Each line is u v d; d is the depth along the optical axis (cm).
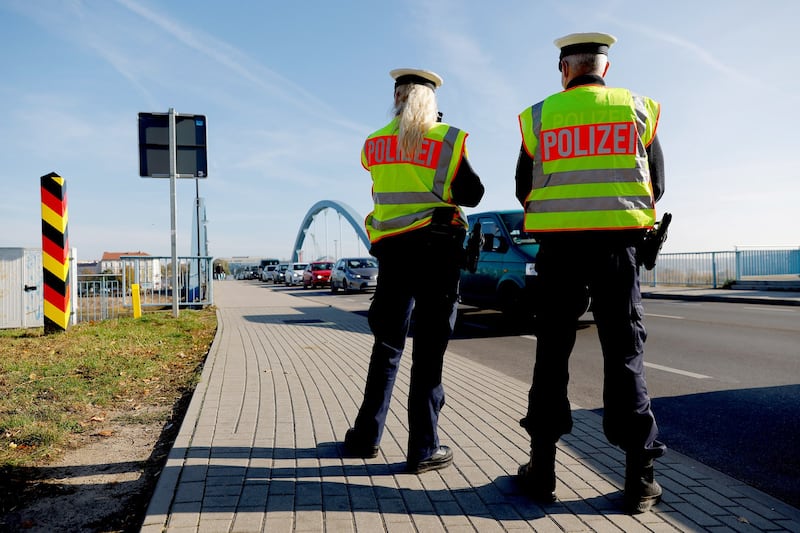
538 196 254
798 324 943
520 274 886
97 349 656
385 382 299
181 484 261
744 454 335
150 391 480
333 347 720
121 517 246
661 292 1788
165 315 1108
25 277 948
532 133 256
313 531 218
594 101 242
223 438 331
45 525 238
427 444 279
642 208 237
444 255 281
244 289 3044
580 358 665
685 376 552
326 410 399
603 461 302
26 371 522
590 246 240
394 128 291
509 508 241
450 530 221
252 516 229
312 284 2995
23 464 305
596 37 251
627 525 226
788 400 454
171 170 1032
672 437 369
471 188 282
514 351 736
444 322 282
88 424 381
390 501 246
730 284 1908
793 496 274
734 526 226
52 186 795
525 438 340
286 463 291
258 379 507
